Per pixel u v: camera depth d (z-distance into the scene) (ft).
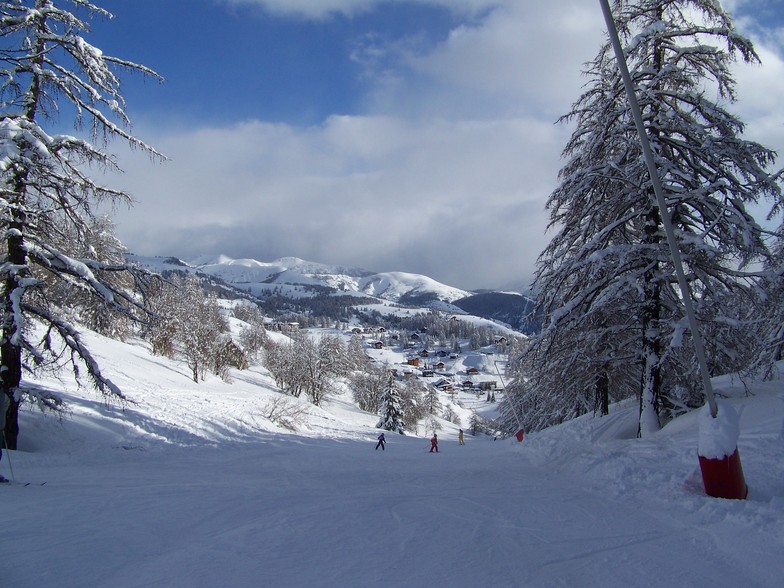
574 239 47.55
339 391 290.56
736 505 22.94
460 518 24.49
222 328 265.75
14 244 46.37
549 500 28.43
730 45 39.63
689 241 38.65
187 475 43.42
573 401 71.87
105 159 47.37
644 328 44.62
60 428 60.08
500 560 18.45
